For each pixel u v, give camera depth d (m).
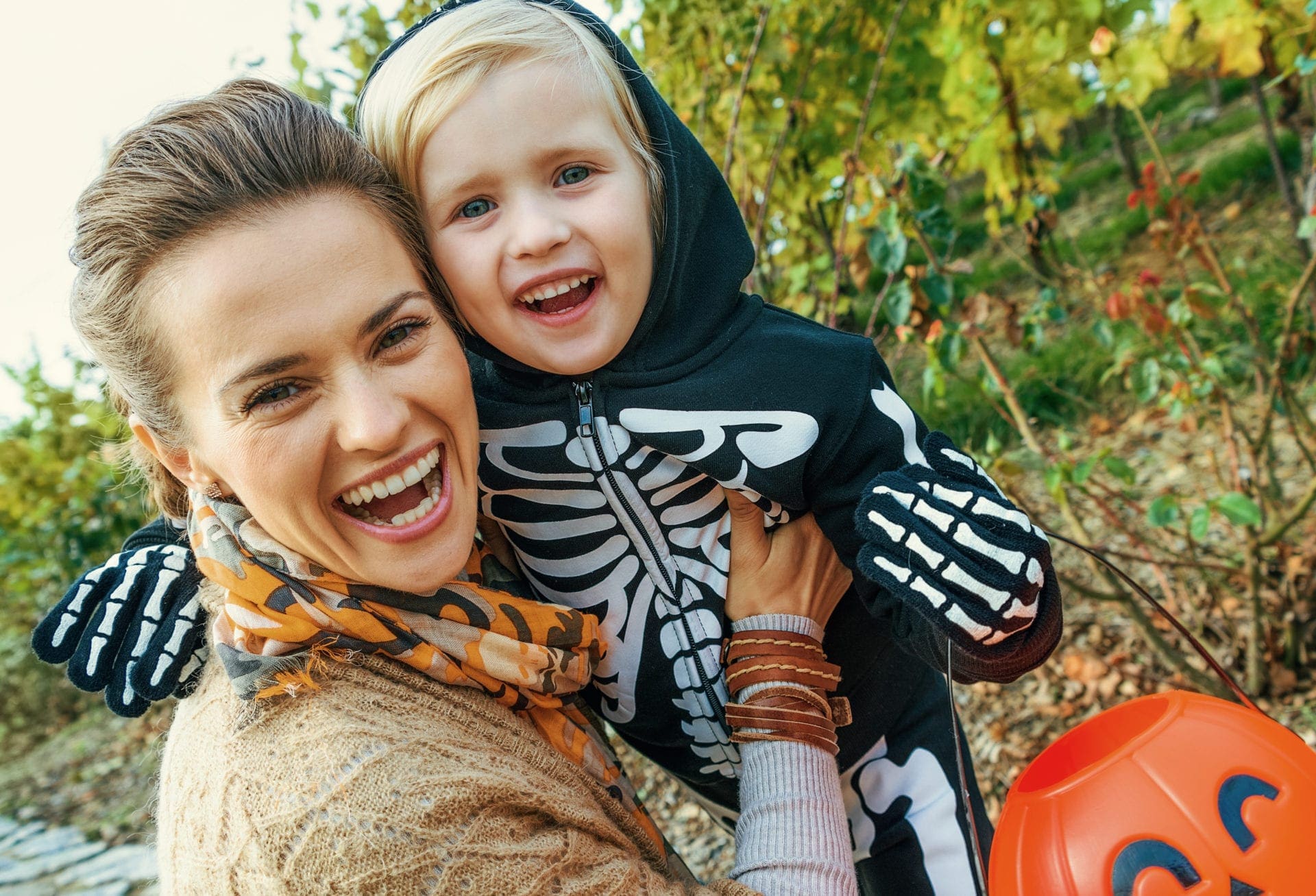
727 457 1.16
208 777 0.95
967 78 3.26
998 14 3.27
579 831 1.00
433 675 1.02
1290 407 2.75
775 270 3.44
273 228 0.89
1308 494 2.39
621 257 1.12
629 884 0.98
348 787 0.88
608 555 1.24
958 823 1.33
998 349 4.84
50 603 6.45
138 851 4.17
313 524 0.96
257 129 0.92
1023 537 0.98
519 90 1.07
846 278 3.01
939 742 1.39
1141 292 2.47
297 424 0.92
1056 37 3.22
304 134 0.94
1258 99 3.23
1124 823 0.99
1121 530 2.53
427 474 1.02
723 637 1.26
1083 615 3.11
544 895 0.91
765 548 1.23
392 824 0.87
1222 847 0.96
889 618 1.16
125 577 1.13
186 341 0.90
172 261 0.88
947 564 0.98
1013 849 1.05
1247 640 2.71
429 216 1.12
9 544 6.14
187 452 1.01
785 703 1.17
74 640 1.11
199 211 0.88
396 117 1.09
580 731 1.17
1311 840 0.96
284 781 0.90
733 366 1.19
